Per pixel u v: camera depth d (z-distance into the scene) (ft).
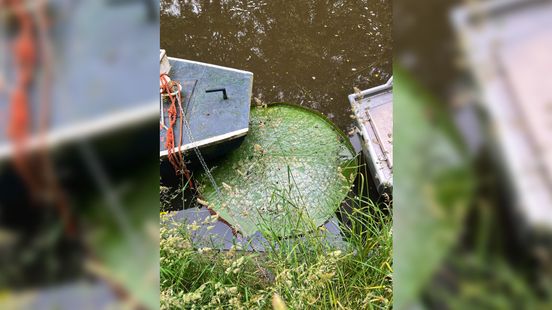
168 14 11.89
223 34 11.36
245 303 3.91
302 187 7.12
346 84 9.78
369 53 10.34
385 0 10.96
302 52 10.57
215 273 4.60
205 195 7.12
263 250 5.52
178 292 4.20
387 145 6.45
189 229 5.42
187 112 7.68
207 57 10.91
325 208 6.79
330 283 4.01
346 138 7.87
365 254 4.57
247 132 7.54
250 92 7.99
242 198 6.91
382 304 3.68
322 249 4.81
